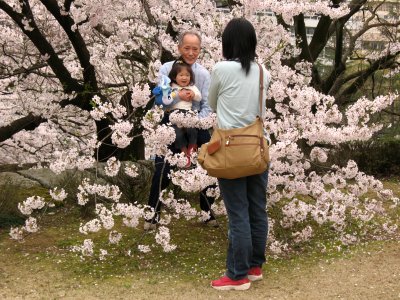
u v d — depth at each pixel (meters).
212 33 5.23
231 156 3.04
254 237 3.37
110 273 3.66
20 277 3.56
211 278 3.54
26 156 10.77
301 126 4.16
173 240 4.47
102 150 8.45
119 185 5.50
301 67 8.09
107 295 3.24
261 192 3.34
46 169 6.58
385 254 4.02
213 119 4.04
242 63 3.17
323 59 13.20
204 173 3.74
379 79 10.77
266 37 5.92
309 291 3.25
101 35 7.67
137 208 3.85
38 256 4.01
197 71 4.25
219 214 4.53
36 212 5.25
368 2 10.20
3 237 4.50
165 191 3.97
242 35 3.19
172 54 6.07
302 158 4.50
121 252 4.11
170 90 4.05
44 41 7.07
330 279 3.47
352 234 4.62
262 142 3.10
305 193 4.45
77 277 3.57
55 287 3.38
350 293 3.21
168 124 3.79
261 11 5.45
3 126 7.83
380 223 5.12
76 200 5.43
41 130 10.16
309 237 4.51
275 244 3.94
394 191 7.38
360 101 4.12
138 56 7.07
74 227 4.84
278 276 3.54
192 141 4.17
